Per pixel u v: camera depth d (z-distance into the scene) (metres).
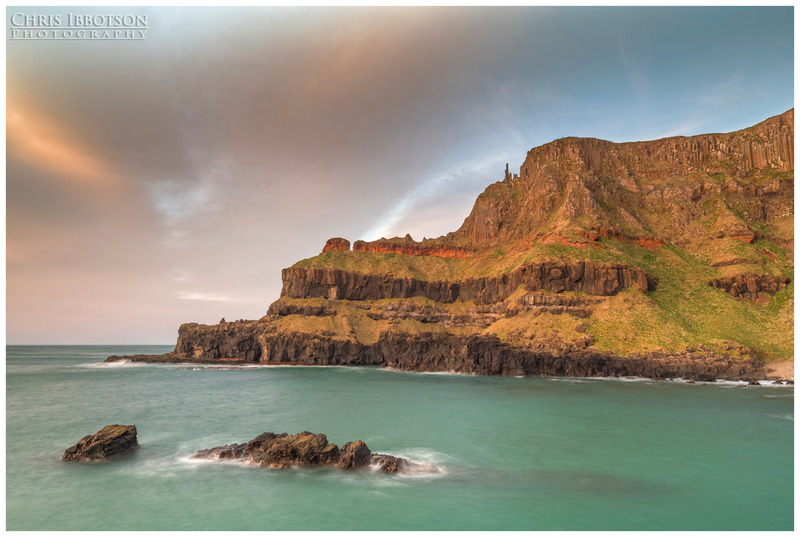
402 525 27.75
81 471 37.88
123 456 42.12
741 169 191.00
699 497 32.59
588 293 141.88
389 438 49.53
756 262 148.25
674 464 40.28
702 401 73.75
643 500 32.03
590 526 27.70
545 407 68.56
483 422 57.69
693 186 187.00
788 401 73.38
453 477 36.59
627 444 47.06
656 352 111.19
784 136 185.75
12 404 72.50
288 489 33.69
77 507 30.59
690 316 131.25
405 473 37.41
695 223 176.50
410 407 69.00
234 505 30.81
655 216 184.62
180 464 39.66
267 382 104.75
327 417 61.00
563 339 124.56
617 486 34.75
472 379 110.75
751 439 49.16
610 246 159.50
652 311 128.50
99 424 56.88
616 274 141.00
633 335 119.81
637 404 70.81
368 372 133.38
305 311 183.62
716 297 138.25
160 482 35.16
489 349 126.12
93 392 86.75
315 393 85.12
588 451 44.50
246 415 62.50
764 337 116.88
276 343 168.00
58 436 50.69
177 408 68.31
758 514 29.67
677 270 155.75
